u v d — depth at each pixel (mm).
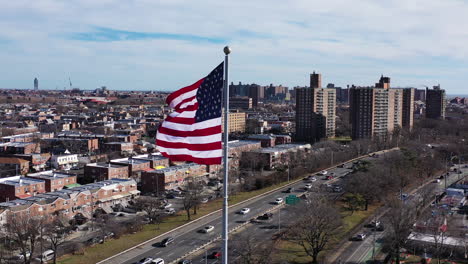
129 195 171875
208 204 167000
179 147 46625
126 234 133125
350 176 175000
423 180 199125
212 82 46594
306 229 111625
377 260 110125
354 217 146875
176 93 48312
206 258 107125
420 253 115375
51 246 117562
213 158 45719
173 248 120000
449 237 120875
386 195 163125
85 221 147000
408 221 117562
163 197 174500
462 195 171125
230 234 129625
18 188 153875
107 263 109938
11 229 112750
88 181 189250
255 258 105688
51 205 139250
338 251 116500
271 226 138125
